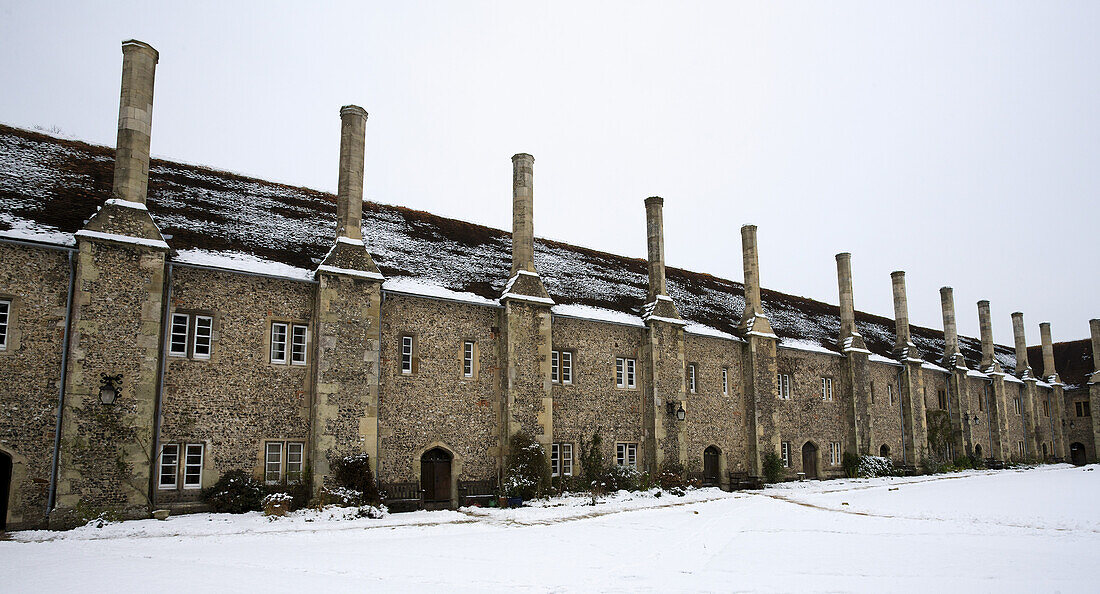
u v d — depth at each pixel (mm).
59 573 9484
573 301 23859
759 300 29281
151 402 14914
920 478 31672
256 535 13258
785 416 29797
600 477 22078
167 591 8391
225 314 16625
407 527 14781
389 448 18391
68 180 16828
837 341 34094
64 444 13938
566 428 22266
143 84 16250
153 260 15375
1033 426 47312
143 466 14695
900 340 37188
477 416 20234
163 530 13375
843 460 32031
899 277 37531
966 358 45812
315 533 13711
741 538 13758
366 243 20812
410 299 19484
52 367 14359
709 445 26406
